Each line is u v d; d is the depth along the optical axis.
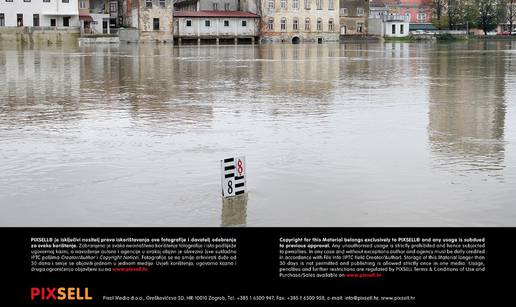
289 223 8.34
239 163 9.63
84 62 45.34
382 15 141.50
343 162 11.66
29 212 8.84
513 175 10.66
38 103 20.44
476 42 119.94
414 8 163.50
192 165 11.45
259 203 9.21
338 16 126.56
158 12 111.00
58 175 10.80
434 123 16.06
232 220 8.47
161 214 8.72
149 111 18.50
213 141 13.72
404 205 9.06
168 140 13.85
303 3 123.31
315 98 21.81
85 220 8.50
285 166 11.37
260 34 120.50
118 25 124.12
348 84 27.22
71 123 16.22
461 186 10.00
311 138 14.02
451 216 8.55
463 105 19.61
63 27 94.06
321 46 97.81
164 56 57.22
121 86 26.50
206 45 108.19
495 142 13.49
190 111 18.50
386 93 23.36
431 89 24.80
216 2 124.12
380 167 11.27
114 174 10.85
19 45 90.19
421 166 11.32
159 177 10.63
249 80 29.64
